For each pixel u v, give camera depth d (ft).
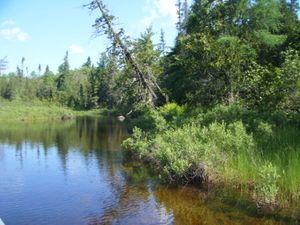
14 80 338.13
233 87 65.98
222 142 39.99
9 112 191.21
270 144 38.37
